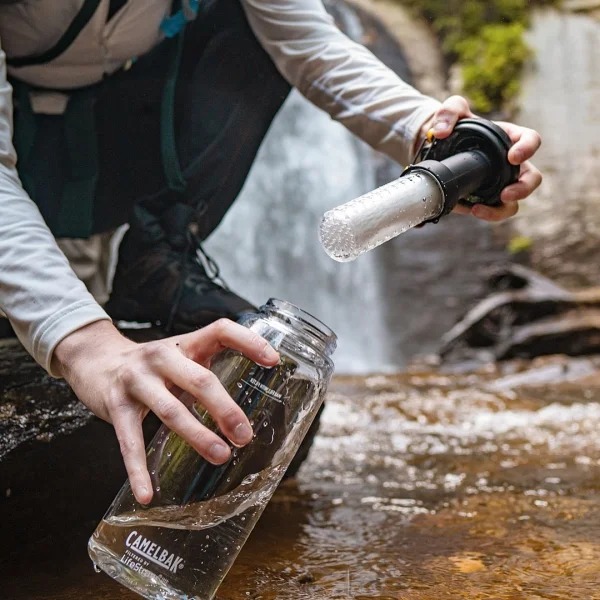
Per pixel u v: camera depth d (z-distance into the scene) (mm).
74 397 1336
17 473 1162
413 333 7848
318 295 8289
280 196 8461
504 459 1966
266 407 819
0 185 1008
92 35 1459
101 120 1576
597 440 2180
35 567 1157
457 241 7926
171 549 804
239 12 1560
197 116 1583
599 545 1226
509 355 5141
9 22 1446
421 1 8602
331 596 1017
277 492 1651
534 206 7758
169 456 816
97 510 1296
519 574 1093
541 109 7906
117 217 1649
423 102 1479
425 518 1431
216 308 1559
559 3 8312
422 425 2475
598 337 4965
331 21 1625
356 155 8367
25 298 922
